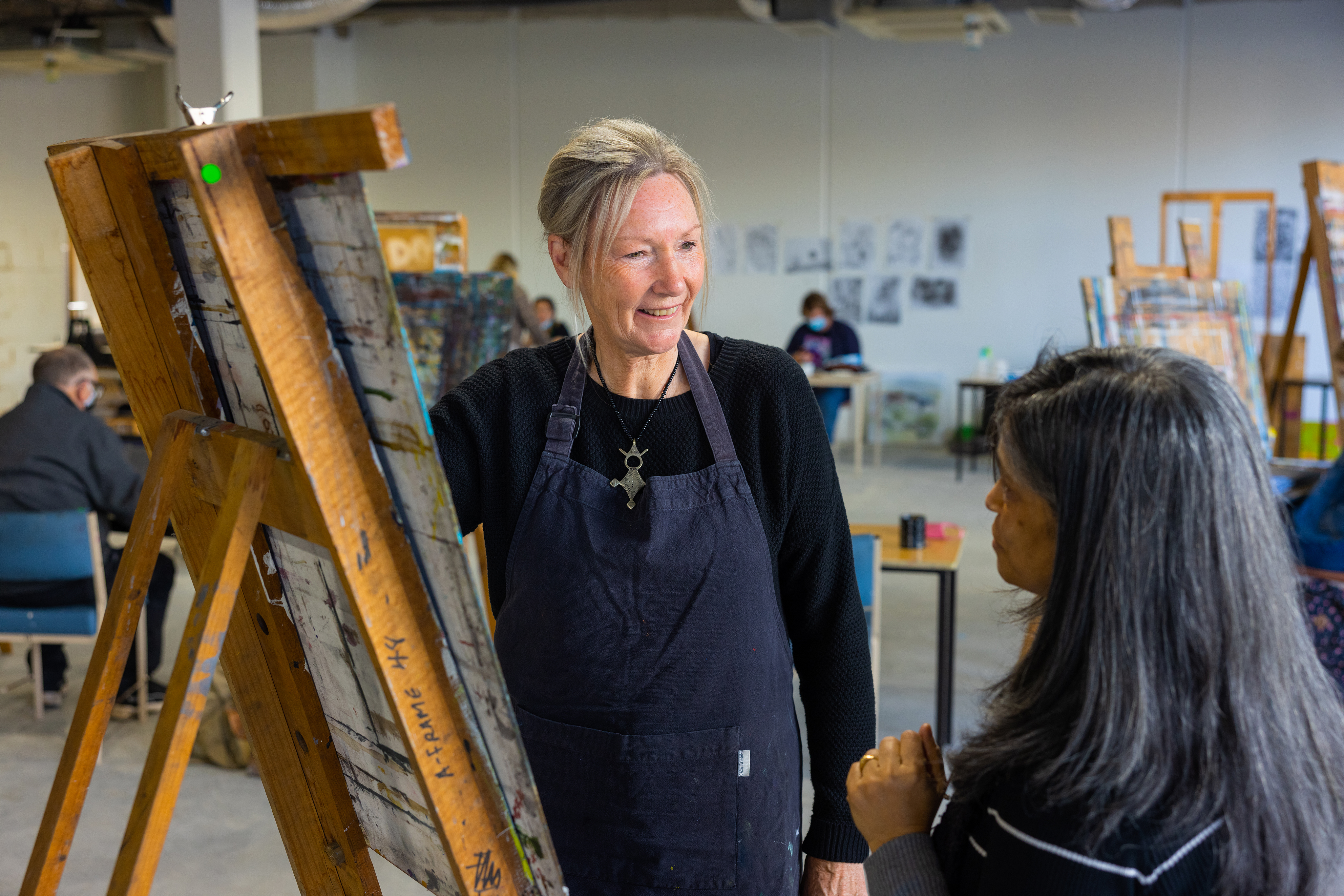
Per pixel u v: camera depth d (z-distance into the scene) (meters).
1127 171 8.82
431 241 3.47
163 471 0.93
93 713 0.94
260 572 0.98
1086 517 0.80
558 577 1.18
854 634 1.30
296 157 0.66
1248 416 0.82
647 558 1.16
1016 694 0.87
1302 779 0.80
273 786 1.08
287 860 2.76
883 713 3.60
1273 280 8.56
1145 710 0.77
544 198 1.16
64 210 0.91
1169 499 0.78
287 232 0.71
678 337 1.16
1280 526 0.82
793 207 9.59
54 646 3.70
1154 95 8.70
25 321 9.57
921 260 9.37
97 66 7.46
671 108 9.73
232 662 1.07
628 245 1.11
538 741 1.19
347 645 0.90
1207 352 3.96
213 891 2.62
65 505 3.50
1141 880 0.77
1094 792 0.77
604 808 1.17
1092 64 8.80
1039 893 0.78
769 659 1.20
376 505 0.75
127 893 0.77
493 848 0.82
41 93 9.50
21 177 9.48
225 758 3.26
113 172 0.89
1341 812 0.83
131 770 3.23
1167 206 8.75
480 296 3.46
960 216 9.23
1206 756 0.77
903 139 9.29
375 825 1.03
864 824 0.99
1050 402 0.84
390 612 0.76
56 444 3.50
